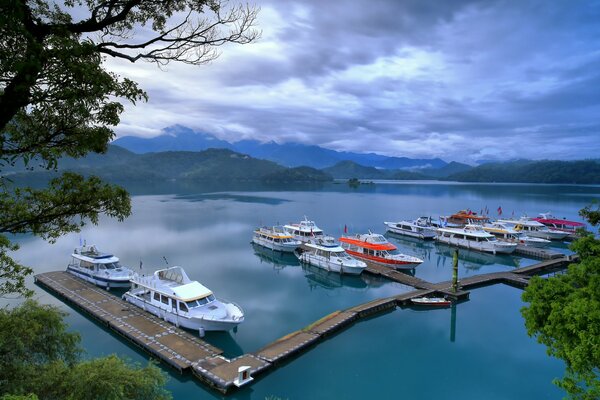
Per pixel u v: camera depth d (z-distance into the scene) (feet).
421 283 152.56
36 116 27.73
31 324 45.70
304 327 113.39
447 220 322.55
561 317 47.55
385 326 116.47
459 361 96.63
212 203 454.81
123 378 42.57
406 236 267.39
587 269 53.21
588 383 43.32
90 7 30.19
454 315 125.70
